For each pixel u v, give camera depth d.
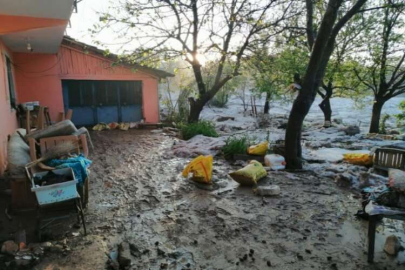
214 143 8.18
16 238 3.24
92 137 10.16
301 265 2.89
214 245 3.24
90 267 2.83
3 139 5.64
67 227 3.59
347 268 2.85
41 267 2.82
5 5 4.69
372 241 2.93
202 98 11.34
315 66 5.76
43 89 11.34
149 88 12.85
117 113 12.67
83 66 11.76
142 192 4.84
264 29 10.11
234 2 9.18
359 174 5.38
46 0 4.49
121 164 6.65
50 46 9.56
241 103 25.56
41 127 7.08
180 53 9.86
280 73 11.93
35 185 3.34
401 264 2.91
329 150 8.57
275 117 17.88
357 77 12.77
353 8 5.68
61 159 4.04
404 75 11.98
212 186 5.12
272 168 6.17
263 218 3.91
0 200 4.26
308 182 5.41
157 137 10.20
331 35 5.89
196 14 9.55
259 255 3.06
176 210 4.14
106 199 4.52
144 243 3.26
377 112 12.80
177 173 5.92
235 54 10.11
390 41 11.76
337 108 23.42
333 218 3.92
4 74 6.85
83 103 12.12
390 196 3.04
